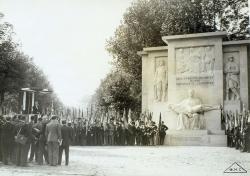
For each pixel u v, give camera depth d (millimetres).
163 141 34969
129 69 51594
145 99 41969
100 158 20312
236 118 31859
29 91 36469
